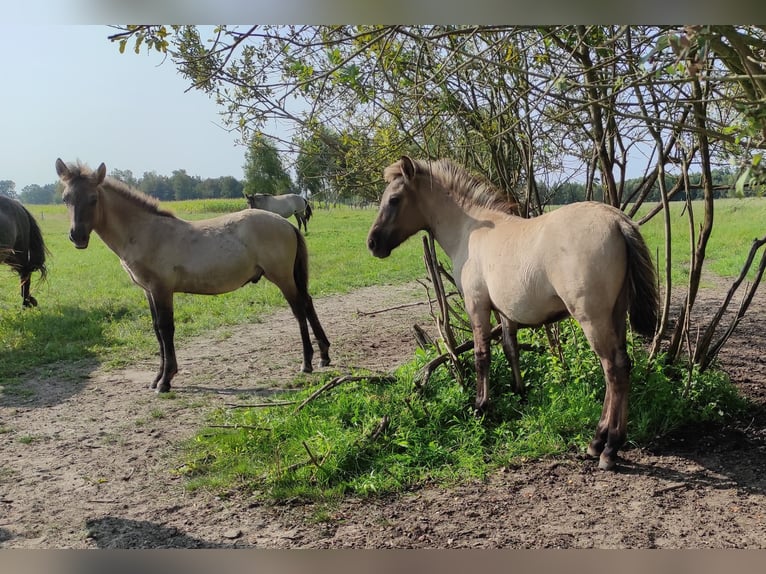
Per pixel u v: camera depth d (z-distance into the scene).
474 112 4.45
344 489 3.42
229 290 5.96
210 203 33.97
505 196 4.37
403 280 12.16
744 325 7.02
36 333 7.66
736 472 3.42
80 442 4.39
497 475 3.53
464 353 4.75
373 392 4.50
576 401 4.13
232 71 3.60
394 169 4.52
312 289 11.12
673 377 4.36
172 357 5.66
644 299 3.23
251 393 5.43
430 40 2.95
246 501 3.40
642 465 3.56
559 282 3.31
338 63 3.20
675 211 17.39
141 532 3.09
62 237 23.62
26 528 3.16
